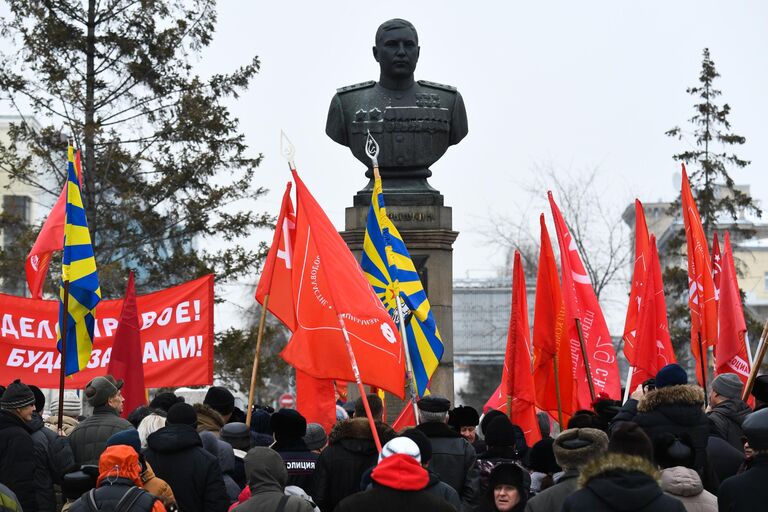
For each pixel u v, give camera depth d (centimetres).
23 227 3478
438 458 1157
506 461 1085
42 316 1698
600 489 782
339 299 1191
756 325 4197
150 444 1108
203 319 1705
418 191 2111
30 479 1202
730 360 1598
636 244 1825
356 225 2102
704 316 1667
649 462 801
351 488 1109
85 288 1502
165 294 1703
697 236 1680
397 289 1352
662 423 1073
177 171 3356
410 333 1488
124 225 3356
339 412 1578
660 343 1612
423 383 1490
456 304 6719
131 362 1494
